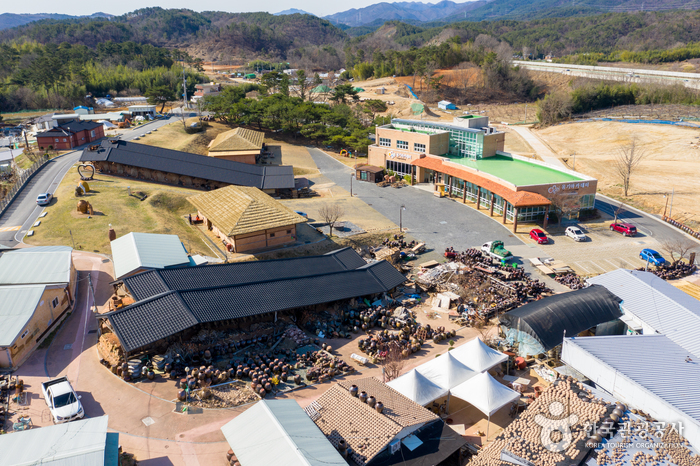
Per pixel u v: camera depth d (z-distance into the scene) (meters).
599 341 41.97
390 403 36.03
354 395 36.72
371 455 31.30
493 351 43.94
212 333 46.81
